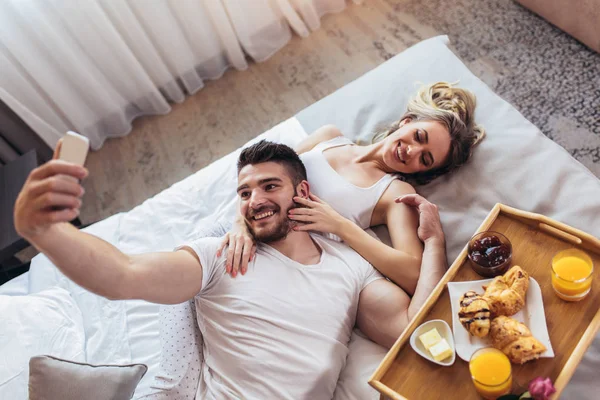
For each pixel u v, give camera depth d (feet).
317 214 5.48
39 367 4.89
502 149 5.81
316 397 4.70
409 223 5.55
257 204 5.39
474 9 9.00
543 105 7.59
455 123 5.81
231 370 4.90
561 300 4.38
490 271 4.56
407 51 7.02
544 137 5.80
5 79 8.21
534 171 5.59
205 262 5.17
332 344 4.88
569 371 3.97
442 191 5.87
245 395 4.73
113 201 8.75
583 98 7.47
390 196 5.80
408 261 5.26
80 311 5.80
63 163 3.38
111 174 9.11
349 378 4.94
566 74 7.77
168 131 9.38
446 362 4.25
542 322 4.25
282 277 5.17
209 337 5.15
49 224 3.51
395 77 6.74
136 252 6.15
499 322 4.20
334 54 9.31
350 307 5.12
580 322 4.24
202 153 8.88
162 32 8.79
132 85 9.18
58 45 8.13
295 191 5.59
